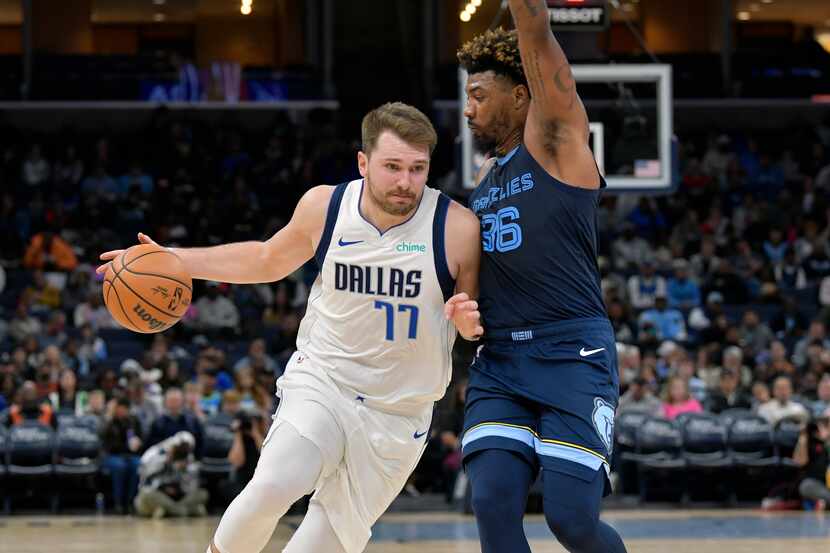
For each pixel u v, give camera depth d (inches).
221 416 573.9
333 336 187.2
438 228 182.5
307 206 187.2
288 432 183.5
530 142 181.2
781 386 603.8
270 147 988.6
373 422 187.0
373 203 181.5
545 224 180.5
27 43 1116.5
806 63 1177.4
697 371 660.7
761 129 1099.9
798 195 957.8
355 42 1224.8
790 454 583.5
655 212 884.6
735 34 1357.0
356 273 183.0
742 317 761.0
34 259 806.5
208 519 543.5
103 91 1077.8
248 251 191.9
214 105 1076.5
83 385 623.8
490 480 176.1
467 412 187.3
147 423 590.2
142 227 873.5
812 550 402.0
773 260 856.9
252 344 657.0
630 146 539.5
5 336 716.7
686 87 1121.4
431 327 183.9
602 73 542.9
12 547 422.0
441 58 1209.4
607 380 181.8
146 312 188.2
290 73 1104.2
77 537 459.8
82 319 733.9
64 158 980.6
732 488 595.8
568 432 177.5
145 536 463.8
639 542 431.8
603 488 181.2
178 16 1355.8
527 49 172.6
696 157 999.6
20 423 569.6
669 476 601.9
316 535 189.8
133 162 944.9
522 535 174.9
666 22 1294.3
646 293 768.9
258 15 1344.7
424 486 631.8
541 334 182.4
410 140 175.9
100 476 586.6
